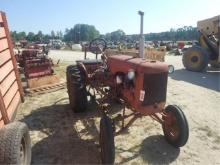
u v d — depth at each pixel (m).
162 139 4.06
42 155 3.54
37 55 10.17
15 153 2.68
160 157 3.54
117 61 3.86
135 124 4.61
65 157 3.51
